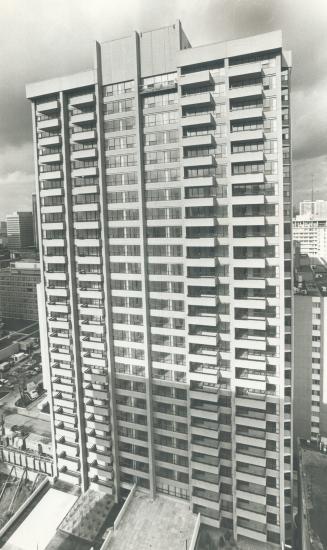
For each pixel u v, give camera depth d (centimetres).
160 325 7119
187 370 6981
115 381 7669
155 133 6575
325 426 9656
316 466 8188
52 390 8388
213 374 6794
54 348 8275
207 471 7019
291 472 6950
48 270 7856
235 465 6981
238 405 6781
